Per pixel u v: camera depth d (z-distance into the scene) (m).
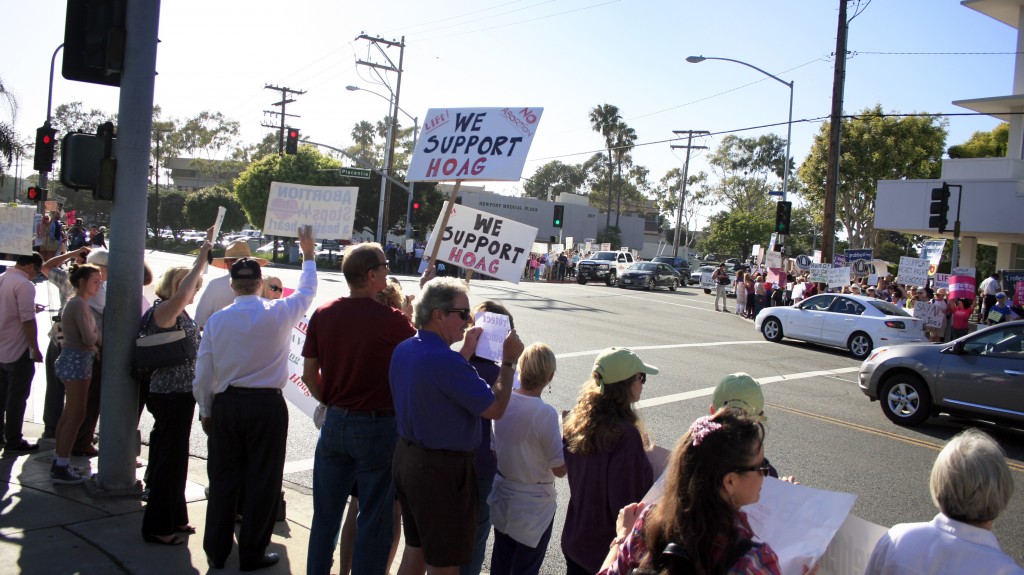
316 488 3.96
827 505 2.39
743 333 19.97
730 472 1.98
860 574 2.67
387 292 4.46
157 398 4.40
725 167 78.50
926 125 40.88
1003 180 23.47
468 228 5.66
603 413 3.22
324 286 21.64
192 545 4.48
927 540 2.36
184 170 114.38
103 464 5.09
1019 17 25.64
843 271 22.80
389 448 3.81
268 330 4.09
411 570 3.51
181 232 66.69
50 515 4.73
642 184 94.38
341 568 4.34
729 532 1.98
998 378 8.84
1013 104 25.56
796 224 81.50
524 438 3.76
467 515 3.35
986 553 2.26
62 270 7.70
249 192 44.34
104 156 4.92
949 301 17.23
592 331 17.16
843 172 41.91
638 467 3.13
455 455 3.30
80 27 5.11
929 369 9.40
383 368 3.79
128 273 4.99
